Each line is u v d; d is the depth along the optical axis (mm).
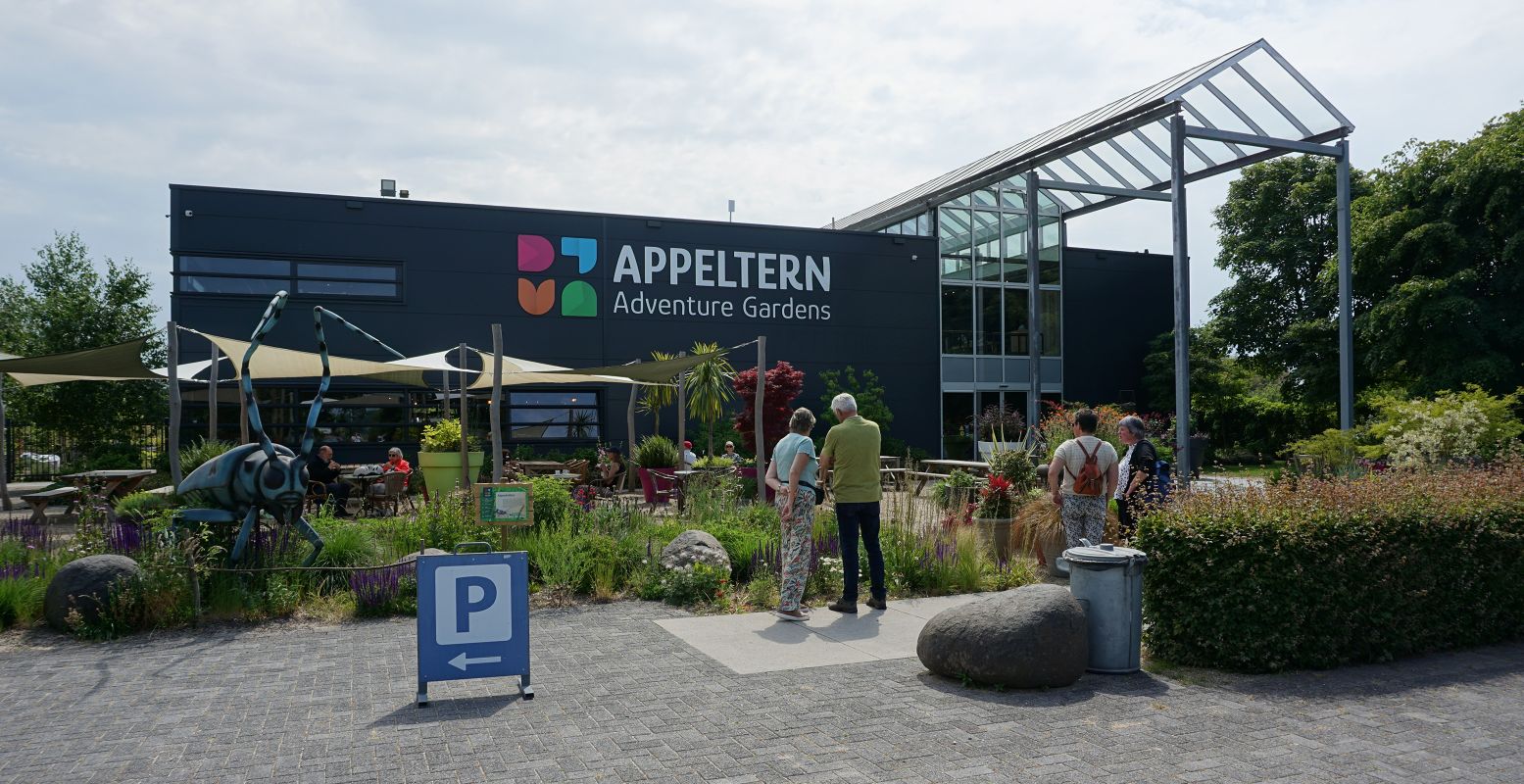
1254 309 28984
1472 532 6582
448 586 5273
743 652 6379
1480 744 4488
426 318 21391
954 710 5020
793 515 7438
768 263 24484
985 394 27078
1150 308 29750
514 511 8492
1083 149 20531
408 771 4141
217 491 8281
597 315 22781
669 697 5301
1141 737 4590
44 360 11859
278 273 20328
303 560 8484
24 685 5617
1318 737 4594
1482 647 6613
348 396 20766
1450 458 13211
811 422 7652
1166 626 6102
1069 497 7988
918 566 8781
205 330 19797
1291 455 18719
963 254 26953
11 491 14891
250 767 4199
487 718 4914
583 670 5895
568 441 22359
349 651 6504
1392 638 6195
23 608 7316
